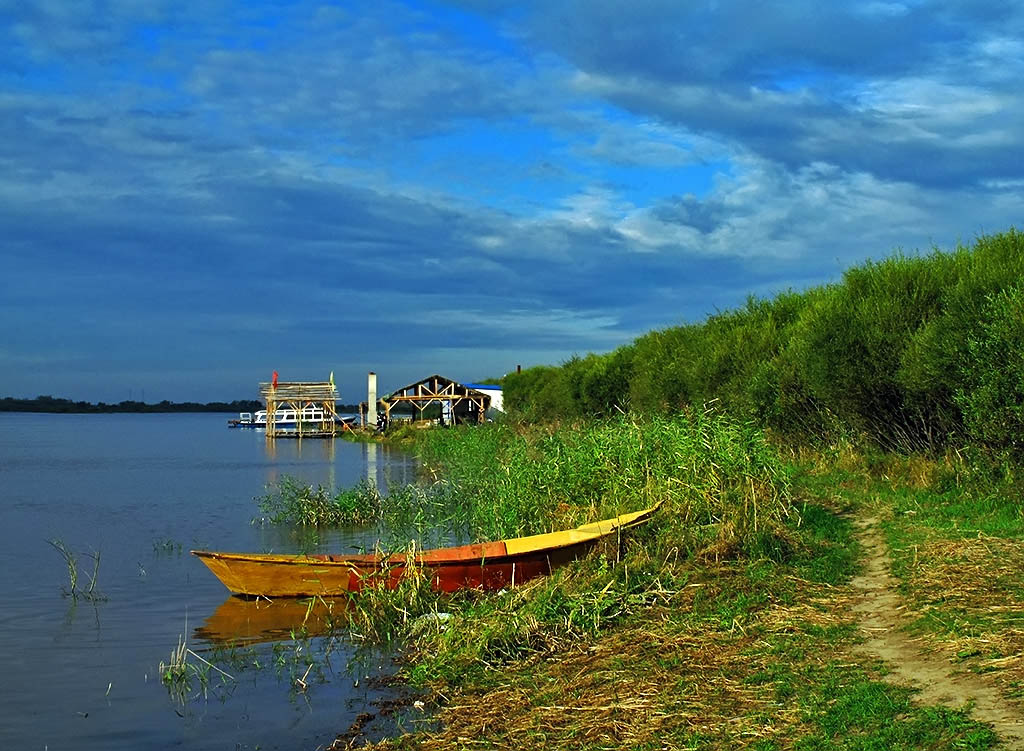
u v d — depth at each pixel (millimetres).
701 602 10180
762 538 12094
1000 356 14133
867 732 6387
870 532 13398
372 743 7699
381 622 11578
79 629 11898
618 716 7238
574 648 9281
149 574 15477
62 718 8711
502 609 10531
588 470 16000
